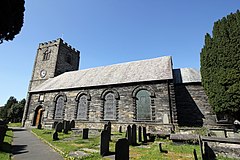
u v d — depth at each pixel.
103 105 21.67
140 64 25.70
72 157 7.34
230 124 17.47
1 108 62.56
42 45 36.78
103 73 26.59
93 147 9.59
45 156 7.87
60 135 15.41
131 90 20.72
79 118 22.62
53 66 32.94
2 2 7.83
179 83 21.42
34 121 26.47
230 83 12.29
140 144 11.34
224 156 7.88
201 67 16.62
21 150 9.08
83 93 23.67
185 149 9.20
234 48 12.55
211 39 14.91
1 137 8.70
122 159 6.12
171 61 23.62
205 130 15.08
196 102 19.95
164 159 7.25
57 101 25.61
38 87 29.91
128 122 19.28
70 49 37.97
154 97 19.25
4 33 8.80
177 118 19.06
